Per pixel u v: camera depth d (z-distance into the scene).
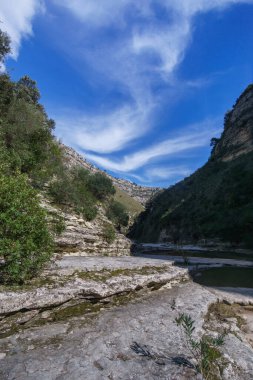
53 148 19.73
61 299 6.52
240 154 57.38
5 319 5.66
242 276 14.25
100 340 5.53
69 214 15.39
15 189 7.11
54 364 4.62
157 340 5.62
